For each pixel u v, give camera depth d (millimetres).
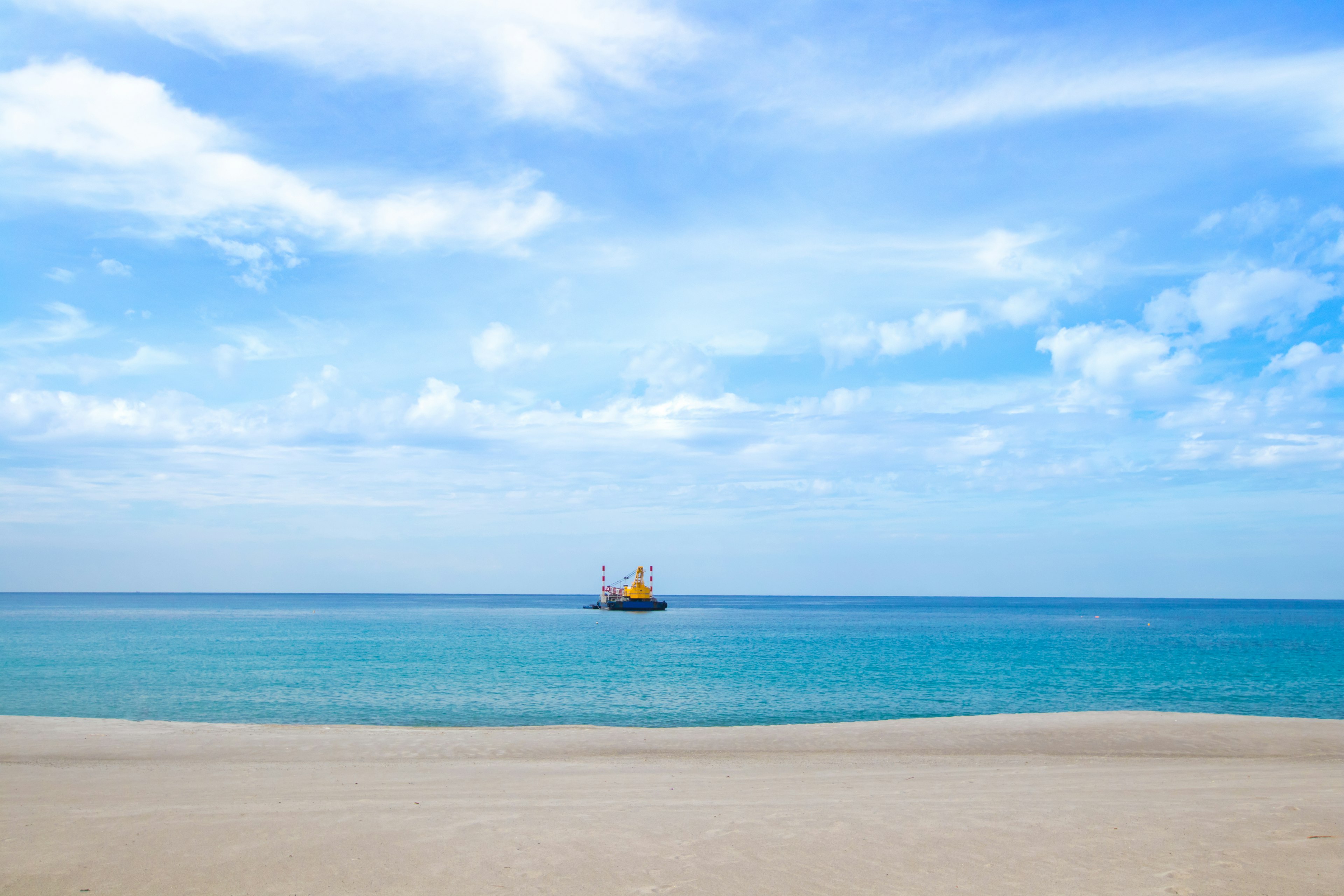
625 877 8609
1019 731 23688
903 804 12711
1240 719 25938
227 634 87312
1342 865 8961
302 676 44875
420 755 19594
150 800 12906
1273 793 13734
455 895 8039
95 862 9109
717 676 46500
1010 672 49000
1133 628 116875
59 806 12289
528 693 37688
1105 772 16922
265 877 8578
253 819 11344
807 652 66750
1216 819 11297
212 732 22719
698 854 9500
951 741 22219
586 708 33125
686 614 198000
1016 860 9211
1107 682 43156
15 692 37562
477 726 28859
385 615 163125
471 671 48594
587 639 83500
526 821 11289
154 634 87438
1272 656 61125
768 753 20406
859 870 8859
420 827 10852
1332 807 12055
